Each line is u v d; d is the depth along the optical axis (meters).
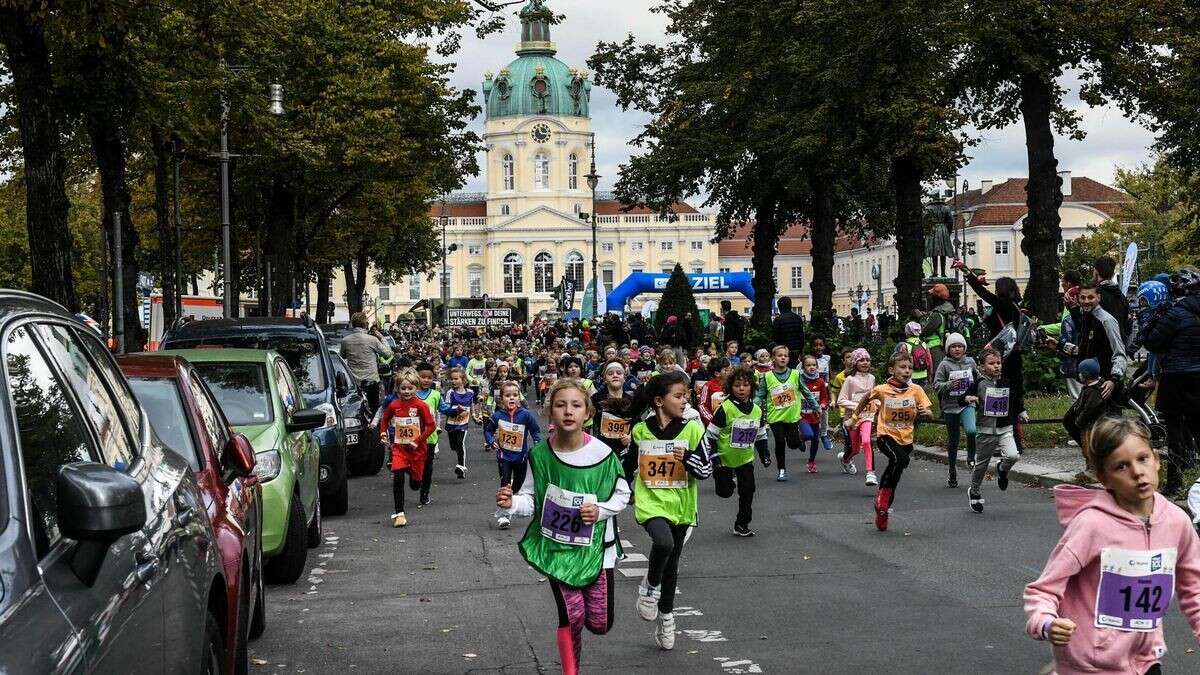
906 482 17.64
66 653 3.20
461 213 191.88
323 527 15.07
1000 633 8.62
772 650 8.30
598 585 7.48
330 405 16.72
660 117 44.72
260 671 8.02
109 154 26.64
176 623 4.40
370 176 41.50
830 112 35.50
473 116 43.56
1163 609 4.95
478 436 30.20
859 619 9.16
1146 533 4.91
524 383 40.81
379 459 22.03
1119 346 14.75
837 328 40.72
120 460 4.49
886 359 32.19
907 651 8.16
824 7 33.41
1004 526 13.38
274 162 38.69
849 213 50.38
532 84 183.75
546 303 180.00
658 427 9.10
